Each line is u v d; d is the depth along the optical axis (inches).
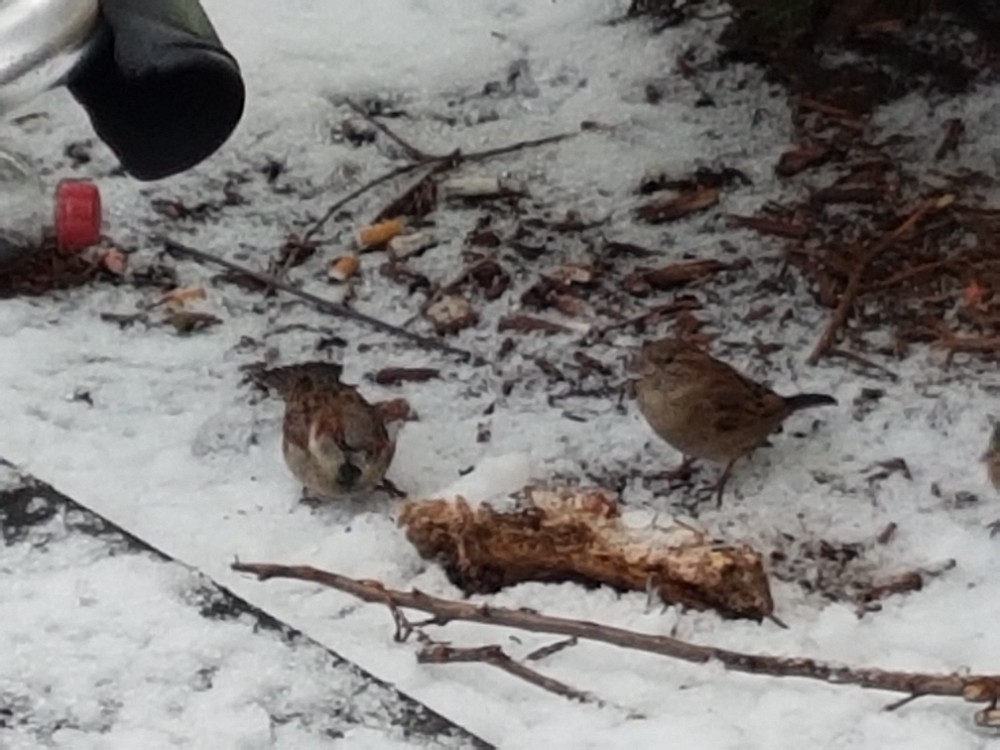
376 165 91.0
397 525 74.7
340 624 71.3
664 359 76.1
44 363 81.1
